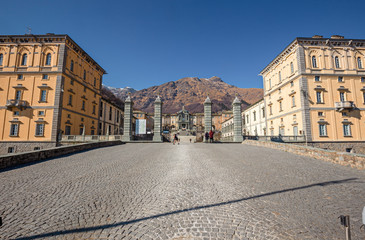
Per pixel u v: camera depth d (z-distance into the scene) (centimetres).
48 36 3128
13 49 3150
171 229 345
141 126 2878
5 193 534
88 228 350
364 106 2989
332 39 3059
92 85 4056
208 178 679
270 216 395
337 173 768
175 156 1198
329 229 345
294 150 1321
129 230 343
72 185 607
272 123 3847
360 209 431
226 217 391
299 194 524
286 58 3388
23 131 2927
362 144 2886
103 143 1920
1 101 3000
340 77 3036
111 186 595
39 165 932
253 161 1013
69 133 3238
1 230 342
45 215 402
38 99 3002
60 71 3058
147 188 573
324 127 2892
